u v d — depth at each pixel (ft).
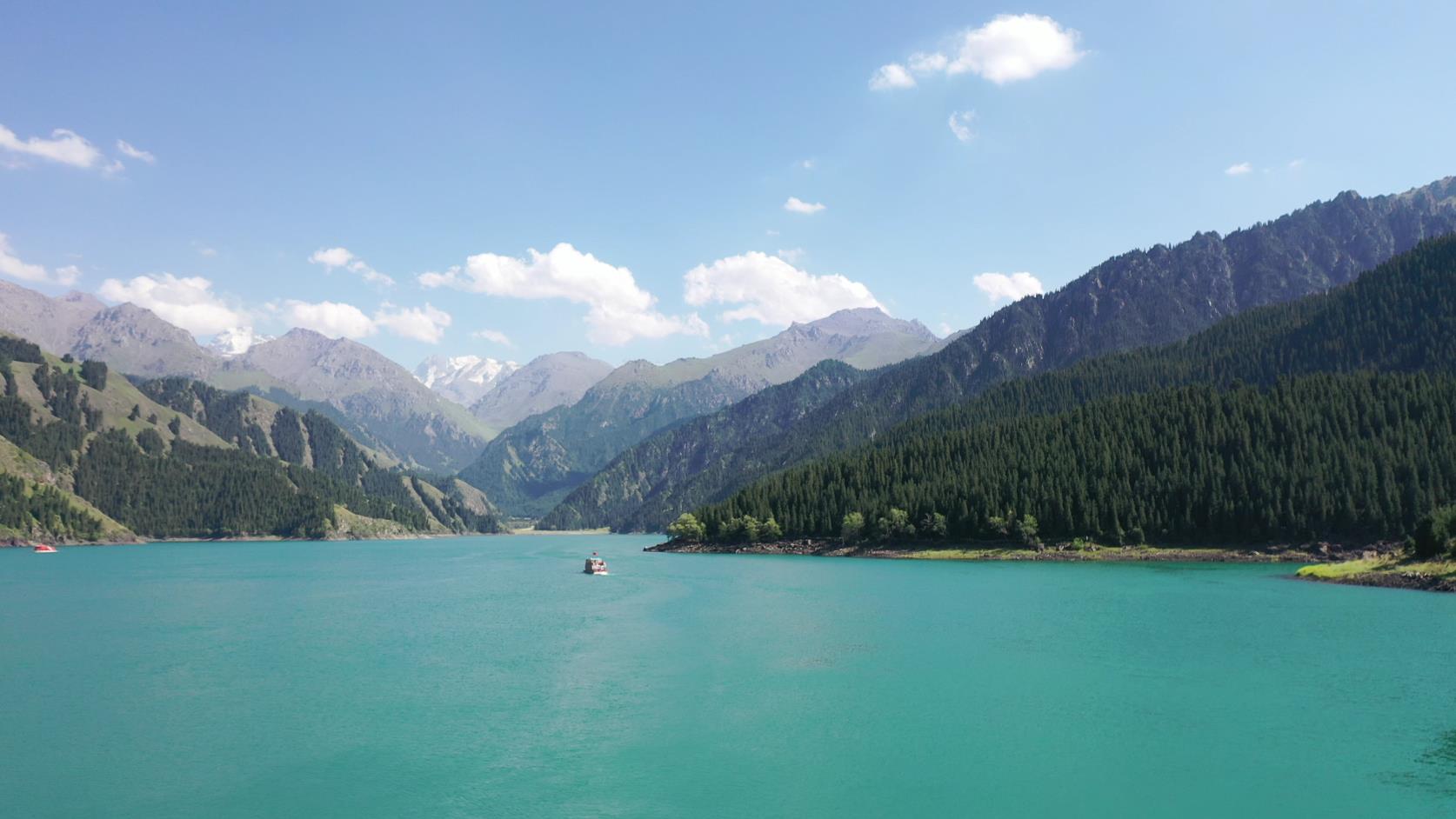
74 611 433.89
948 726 211.41
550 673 273.54
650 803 165.17
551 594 513.45
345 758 192.03
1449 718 210.79
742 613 406.21
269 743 202.49
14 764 188.44
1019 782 174.50
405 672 275.80
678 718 221.25
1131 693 238.07
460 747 199.52
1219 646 297.53
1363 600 411.95
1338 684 243.19
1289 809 159.53
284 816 159.84
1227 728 205.77
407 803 166.30
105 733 210.18
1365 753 187.32
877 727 211.82
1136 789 169.89
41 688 255.29
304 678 267.80
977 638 324.19
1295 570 581.12
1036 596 447.83
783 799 166.91
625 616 405.18
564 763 188.14
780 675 267.80
